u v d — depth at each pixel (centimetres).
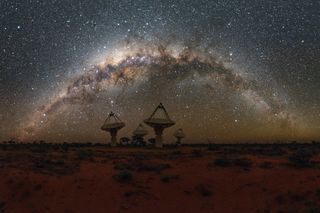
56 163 3056
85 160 3331
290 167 2938
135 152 4009
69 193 2416
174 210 2275
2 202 2309
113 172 2850
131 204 2311
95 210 2228
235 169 2917
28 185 2484
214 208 2291
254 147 4606
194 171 2894
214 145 4953
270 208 2258
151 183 2628
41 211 2205
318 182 2533
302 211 2150
